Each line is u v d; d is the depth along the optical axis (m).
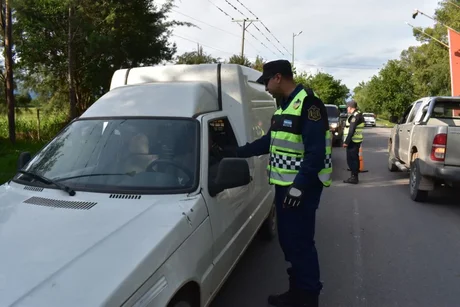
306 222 3.28
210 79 4.38
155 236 2.34
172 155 3.15
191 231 2.63
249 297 3.91
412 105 9.71
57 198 2.86
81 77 17.45
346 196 8.19
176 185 2.96
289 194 3.04
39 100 18.48
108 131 3.44
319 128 3.08
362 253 5.05
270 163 3.40
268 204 5.10
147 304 2.07
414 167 7.71
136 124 3.43
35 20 14.14
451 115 8.02
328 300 3.87
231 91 4.30
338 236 5.70
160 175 3.04
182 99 3.60
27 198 2.89
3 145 12.80
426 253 5.04
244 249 3.91
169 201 2.80
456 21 42.03
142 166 3.13
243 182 3.01
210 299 2.95
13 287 1.89
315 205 3.28
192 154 3.14
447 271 4.51
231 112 4.27
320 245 5.34
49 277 1.95
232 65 4.36
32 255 2.14
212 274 2.95
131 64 16.91
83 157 3.29
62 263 2.06
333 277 4.37
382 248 5.21
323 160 3.10
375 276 4.39
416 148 7.80
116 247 2.21
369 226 6.16
